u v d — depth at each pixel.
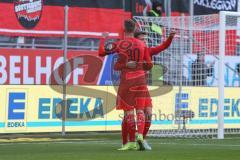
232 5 52.84
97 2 46.19
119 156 22.78
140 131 25.42
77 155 23.23
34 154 23.77
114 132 39.50
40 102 37.44
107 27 46.22
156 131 38.91
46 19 44.56
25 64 41.31
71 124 38.16
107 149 26.52
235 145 29.69
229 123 41.41
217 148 27.30
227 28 39.72
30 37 44.09
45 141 33.06
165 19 39.78
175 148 27.16
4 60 40.72
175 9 49.91
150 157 22.41
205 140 34.03
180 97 39.78
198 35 41.41
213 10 52.16
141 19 39.91
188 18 40.03
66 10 38.72
